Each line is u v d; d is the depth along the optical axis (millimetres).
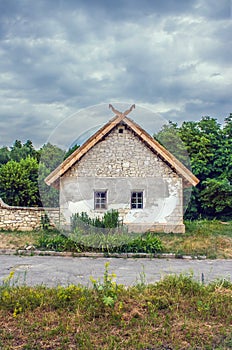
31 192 17594
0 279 7949
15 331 4859
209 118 21453
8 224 13719
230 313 5484
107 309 5402
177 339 4703
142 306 5582
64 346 4500
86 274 8562
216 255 10969
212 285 6637
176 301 5734
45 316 5262
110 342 4598
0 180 17641
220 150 20859
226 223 16531
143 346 4523
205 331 4938
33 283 7605
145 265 9695
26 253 10828
